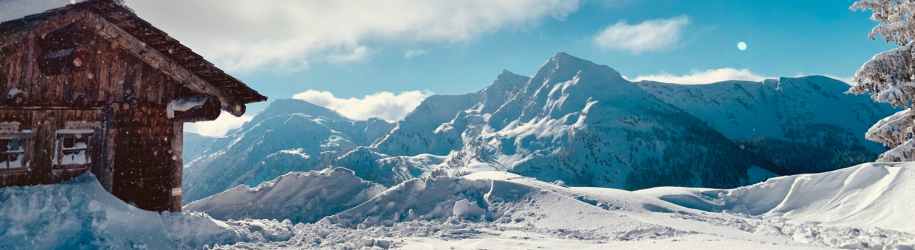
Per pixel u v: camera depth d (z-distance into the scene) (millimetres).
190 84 9852
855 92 19500
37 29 7117
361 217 11945
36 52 7539
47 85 7617
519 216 11609
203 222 8539
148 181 8984
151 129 9117
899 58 18172
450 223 11062
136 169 8758
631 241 8656
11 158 7266
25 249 5980
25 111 7418
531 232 10094
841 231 10094
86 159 8086
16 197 6727
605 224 10336
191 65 9484
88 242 6426
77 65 7352
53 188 7207
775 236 10211
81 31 7621
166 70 9328
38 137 7562
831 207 12609
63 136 7820
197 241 8180
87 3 7340
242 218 12062
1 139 7137
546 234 9852
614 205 12008
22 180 7340
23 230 6250
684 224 10836
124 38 8391
